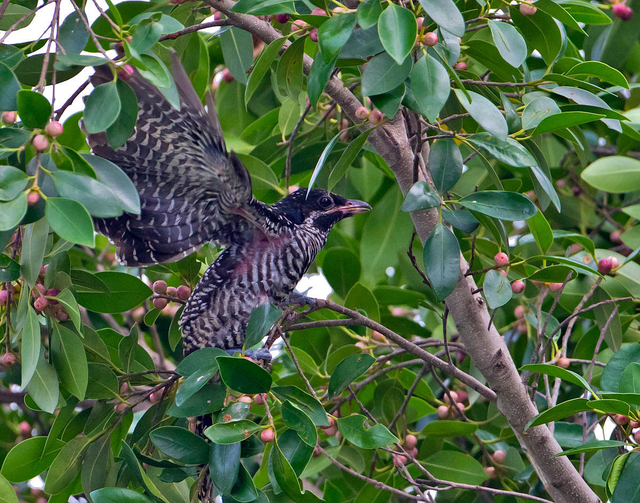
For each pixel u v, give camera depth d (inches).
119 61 229.0
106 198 202.5
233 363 240.8
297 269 354.9
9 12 283.9
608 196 449.7
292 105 398.9
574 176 426.9
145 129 281.4
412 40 206.1
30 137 203.2
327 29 219.6
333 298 445.4
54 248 276.2
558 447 309.3
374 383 405.4
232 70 346.0
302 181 441.1
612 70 272.8
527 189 419.8
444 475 357.1
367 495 350.3
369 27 216.4
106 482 290.0
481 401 405.7
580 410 245.4
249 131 434.6
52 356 267.1
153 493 253.1
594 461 327.6
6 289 277.6
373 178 448.1
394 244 436.5
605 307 348.2
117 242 320.8
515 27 277.7
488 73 318.0
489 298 265.0
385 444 246.8
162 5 313.7
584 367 372.8
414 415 391.9
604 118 271.1
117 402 294.2
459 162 263.4
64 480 285.0
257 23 291.9
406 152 302.8
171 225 315.3
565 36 303.3
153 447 299.7
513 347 418.6
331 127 423.2
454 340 422.9
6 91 215.5
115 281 322.7
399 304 420.8
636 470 243.9
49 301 270.2
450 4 218.1
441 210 259.3
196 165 291.7
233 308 343.9
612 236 416.8
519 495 297.9
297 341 415.2
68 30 256.2
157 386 296.4
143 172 295.6
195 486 263.3
